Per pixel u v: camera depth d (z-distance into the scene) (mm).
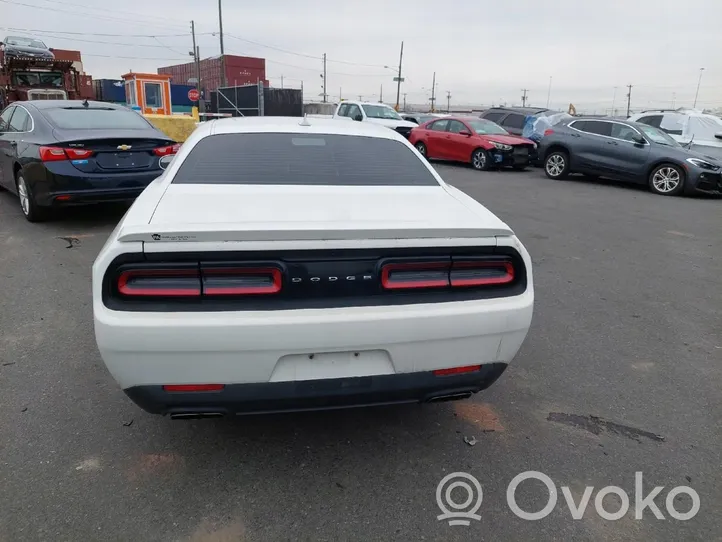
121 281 2178
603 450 2836
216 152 3297
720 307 4930
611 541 2258
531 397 3340
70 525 2230
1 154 7719
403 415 3123
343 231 2271
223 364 2215
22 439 2766
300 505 2391
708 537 2291
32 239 6422
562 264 6168
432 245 2383
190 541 2180
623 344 4105
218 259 2205
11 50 22922
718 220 9008
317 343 2254
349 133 3709
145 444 2770
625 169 12414
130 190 6805
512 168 16250
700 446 2891
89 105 7488
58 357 3627
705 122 14117
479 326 2434
